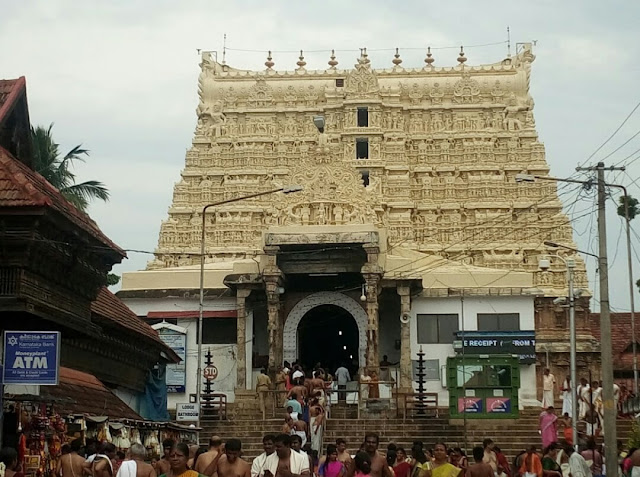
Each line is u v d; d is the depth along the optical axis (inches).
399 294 2204.7
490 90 3442.4
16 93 1107.3
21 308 989.2
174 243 3260.3
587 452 1403.8
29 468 994.1
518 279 2352.4
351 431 1834.4
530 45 3543.3
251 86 3503.9
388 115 3383.4
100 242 1155.3
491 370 1884.8
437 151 3378.4
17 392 1101.1
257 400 2015.3
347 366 2652.6
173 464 772.6
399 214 3255.4
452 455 1198.3
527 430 1856.5
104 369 1546.5
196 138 3410.4
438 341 2309.3
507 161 3348.9
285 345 2272.4
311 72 3508.9
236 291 2255.2
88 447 984.9
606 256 1395.2
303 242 2138.3
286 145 3400.6
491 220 3255.4
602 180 1416.1
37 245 1003.9
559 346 2503.7
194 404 1780.3
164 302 2351.1
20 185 995.3
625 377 2753.4
